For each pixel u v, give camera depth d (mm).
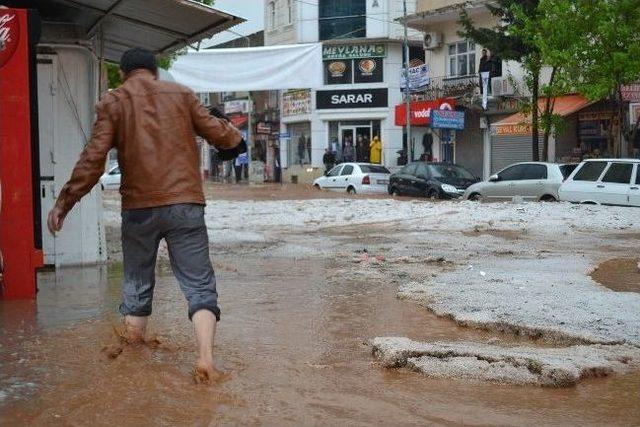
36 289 7301
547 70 32250
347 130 47250
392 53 45719
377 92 45938
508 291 7152
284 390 4289
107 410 3939
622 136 25406
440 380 4527
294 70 13406
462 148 37406
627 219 15875
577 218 16094
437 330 5805
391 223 16547
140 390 4262
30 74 7137
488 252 11203
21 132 7141
